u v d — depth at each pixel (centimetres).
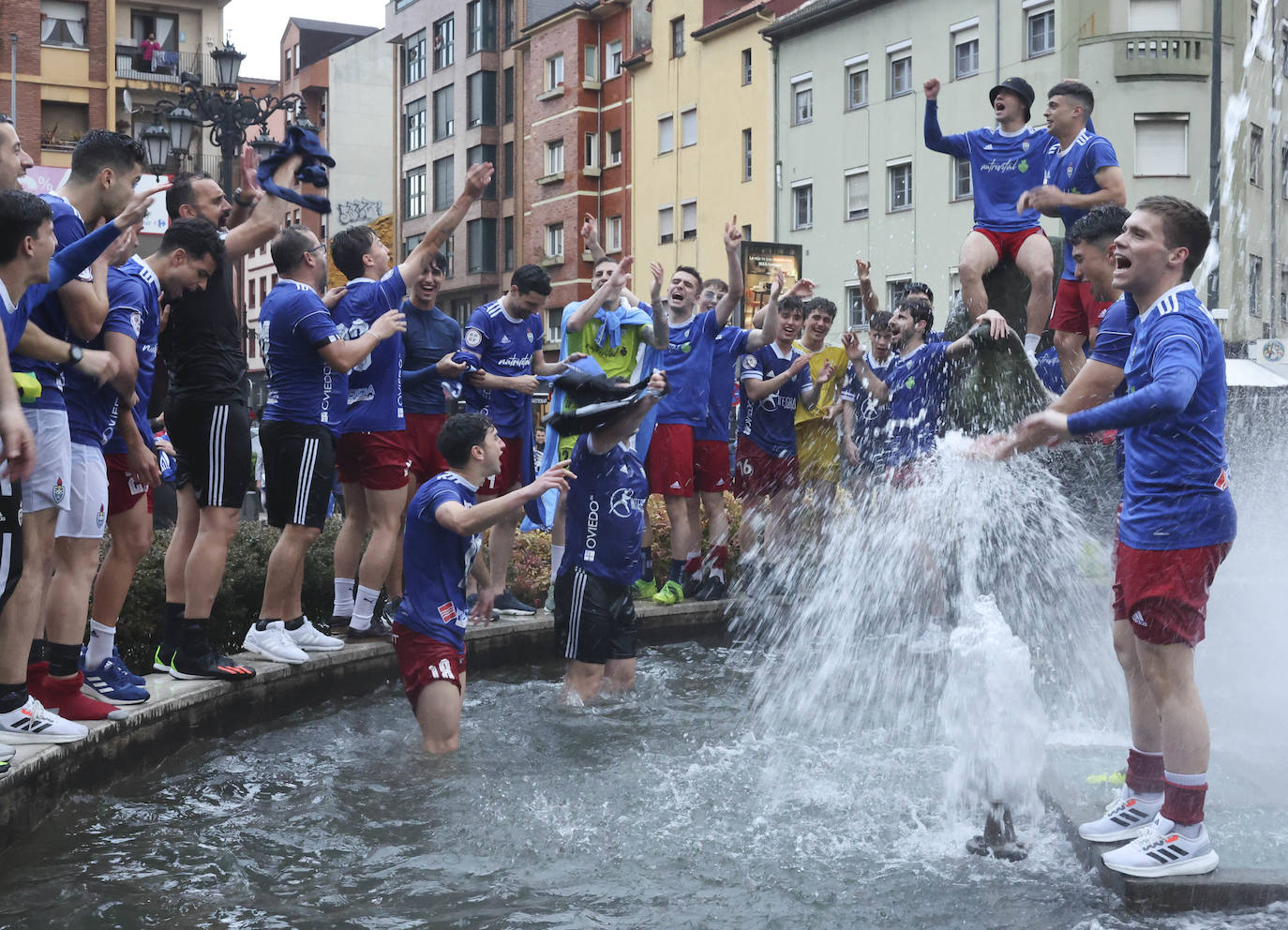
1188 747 388
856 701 689
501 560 870
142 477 548
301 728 628
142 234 1831
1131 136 3253
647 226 4734
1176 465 396
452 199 5934
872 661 781
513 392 864
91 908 389
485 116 5638
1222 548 398
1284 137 3341
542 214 5306
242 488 611
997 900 389
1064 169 707
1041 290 717
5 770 432
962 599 813
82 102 4650
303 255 675
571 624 699
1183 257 405
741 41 4231
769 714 660
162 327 601
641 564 719
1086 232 539
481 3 5616
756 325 1062
